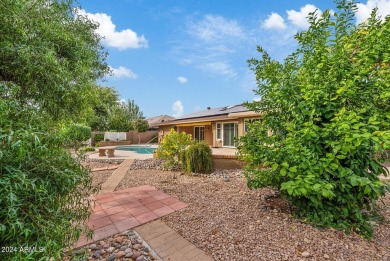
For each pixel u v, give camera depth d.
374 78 2.78
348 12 3.12
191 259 2.39
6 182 1.14
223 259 2.37
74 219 1.76
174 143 7.98
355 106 2.82
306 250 2.46
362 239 2.70
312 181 2.72
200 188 5.21
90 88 3.50
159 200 4.36
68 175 1.58
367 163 2.81
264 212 3.51
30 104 1.95
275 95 3.36
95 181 6.15
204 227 3.10
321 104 2.91
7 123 1.26
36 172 1.46
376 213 3.37
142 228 3.15
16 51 1.79
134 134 27.53
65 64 2.59
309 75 3.13
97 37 5.14
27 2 2.11
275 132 3.63
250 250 2.50
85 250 1.76
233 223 3.18
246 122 4.13
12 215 1.12
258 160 3.48
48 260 1.21
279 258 2.33
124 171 7.70
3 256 1.17
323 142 2.80
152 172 7.56
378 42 2.76
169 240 2.80
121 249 2.63
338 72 2.80
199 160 7.09
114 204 4.14
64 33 2.69
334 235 2.76
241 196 4.41
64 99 2.45
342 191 2.77
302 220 3.16
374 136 2.26
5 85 1.57
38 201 1.36
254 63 4.05
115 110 24.77
